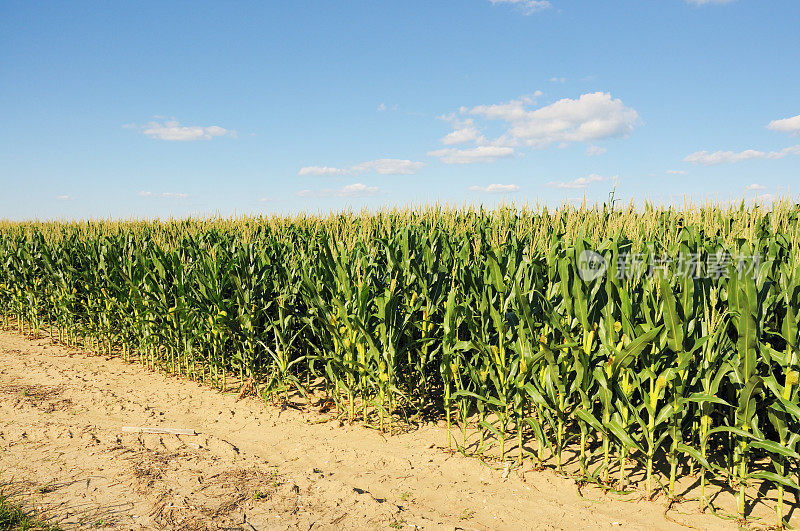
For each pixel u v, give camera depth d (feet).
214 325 23.71
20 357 31.91
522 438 17.38
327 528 12.53
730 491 13.74
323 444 18.12
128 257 28.48
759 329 11.98
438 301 18.89
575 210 27.22
